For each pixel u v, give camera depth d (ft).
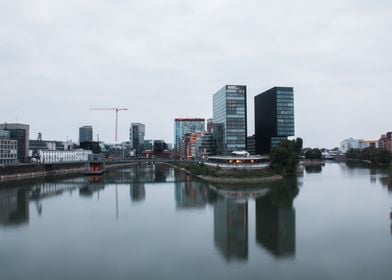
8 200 463.01
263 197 451.53
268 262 214.07
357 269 201.16
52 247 249.55
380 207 368.07
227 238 264.72
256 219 324.80
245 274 196.54
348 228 285.43
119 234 281.13
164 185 619.26
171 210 378.73
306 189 510.99
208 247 244.01
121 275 198.08
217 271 201.26
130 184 640.17
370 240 252.83
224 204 409.08
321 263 211.00
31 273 202.59
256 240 258.16
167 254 230.89
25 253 237.45
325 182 599.16
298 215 336.08
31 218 346.95
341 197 433.89
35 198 479.82
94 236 276.41
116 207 402.72
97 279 193.36
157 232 285.64
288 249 236.84
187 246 247.29
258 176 644.69
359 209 359.05
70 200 459.73
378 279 187.93
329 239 256.93
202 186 591.78
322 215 334.03
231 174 650.84
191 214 355.56
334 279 188.75
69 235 280.92
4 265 215.31
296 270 201.16
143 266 210.79
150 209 386.93
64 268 209.56
